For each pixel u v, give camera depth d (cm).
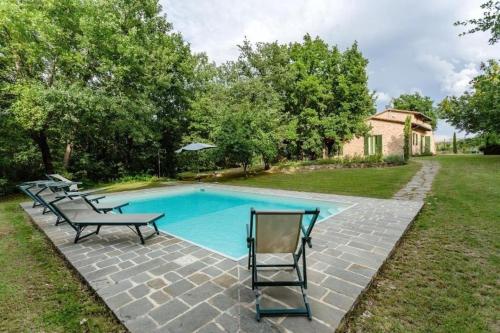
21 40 1257
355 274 311
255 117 1638
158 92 2025
